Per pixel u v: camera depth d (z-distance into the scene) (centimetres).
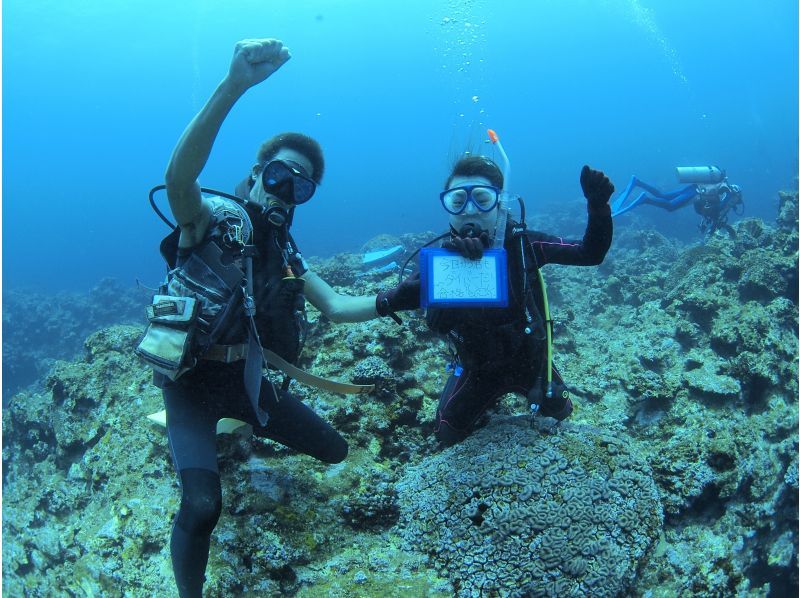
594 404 390
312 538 267
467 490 264
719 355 418
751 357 383
